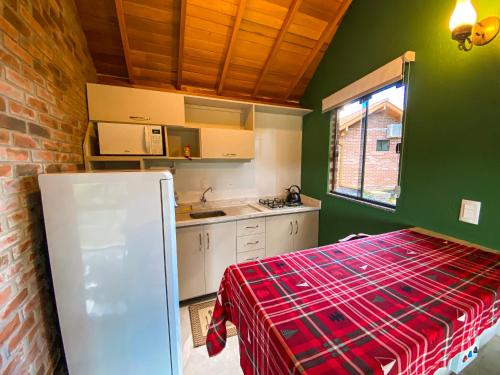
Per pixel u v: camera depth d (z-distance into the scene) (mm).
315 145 2791
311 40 2271
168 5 1760
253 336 788
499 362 1041
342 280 929
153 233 1155
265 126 2932
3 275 775
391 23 1677
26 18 952
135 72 2188
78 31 1680
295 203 2867
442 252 1172
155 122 2053
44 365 1042
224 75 2354
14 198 861
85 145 1745
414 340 602
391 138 1889
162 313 1231
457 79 1271
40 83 1066
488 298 786
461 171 1279
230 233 2299
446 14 1315
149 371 1264
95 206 1063
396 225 1731
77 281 1091
